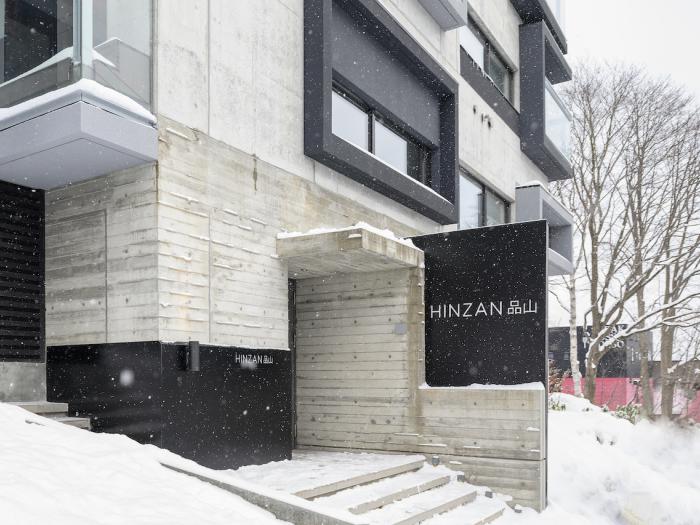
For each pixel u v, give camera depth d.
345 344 11.45
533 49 21.06
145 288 7.82
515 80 21.16
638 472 13.41
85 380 8.12
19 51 7.59
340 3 11.66
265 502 6.12
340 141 10.76
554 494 11.87
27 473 5.37
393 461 9.74
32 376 8.34
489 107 18.39
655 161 28.42
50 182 8.47
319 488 7.53
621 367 37.41
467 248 11.03
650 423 17.88
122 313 7.96
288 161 10.14
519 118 20.94
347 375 11.36
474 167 16.97
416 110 14.23
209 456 8.12
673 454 16.23
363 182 11.95
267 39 9.89
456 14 14.97
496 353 10.59
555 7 23.22
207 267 8.47
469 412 10.29
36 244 8.62
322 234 9.47
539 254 10.50
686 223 27.17
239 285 8.96
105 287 8.13
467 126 16.67
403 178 12.68
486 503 9.37
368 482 8.52
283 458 9.45
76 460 5.99
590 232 27.25
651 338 33.03
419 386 10.79
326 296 11.73
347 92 12.16
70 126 6.95
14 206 8.45
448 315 11.01
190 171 8.34
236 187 9.06
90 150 7.41
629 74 28.92
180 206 8.14
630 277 25.88
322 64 10.48
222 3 9.09
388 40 12.90
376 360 11.15
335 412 11.38
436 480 9.48
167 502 5.60
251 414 8.86
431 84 14.69
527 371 10.34
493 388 10.24
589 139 30.00
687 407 27.64
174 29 8.30
